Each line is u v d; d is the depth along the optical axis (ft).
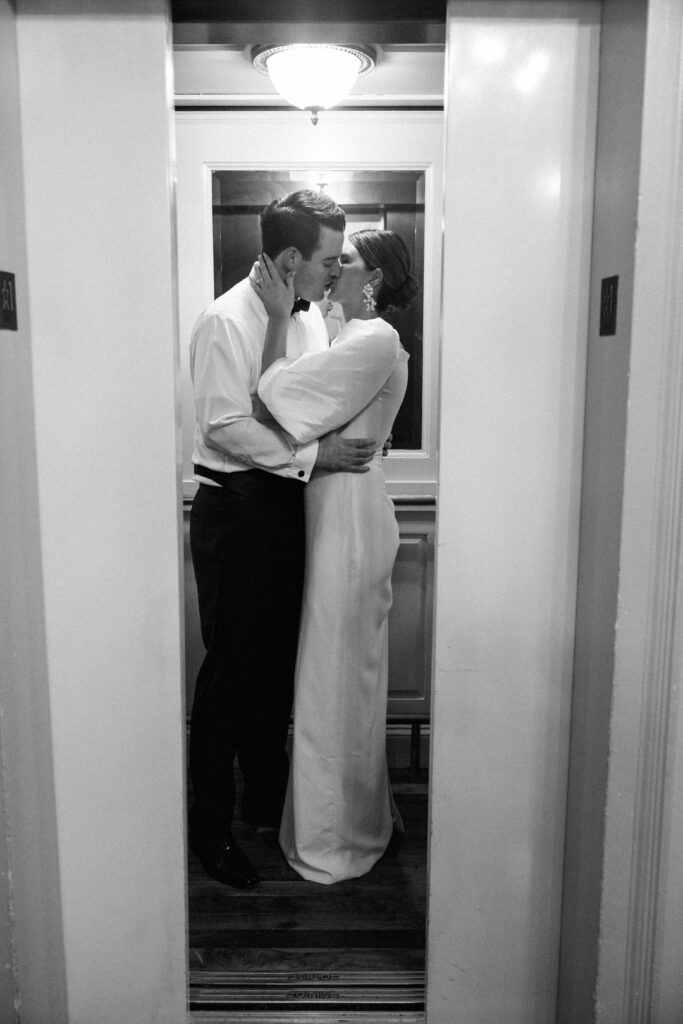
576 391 5.26
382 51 7.22
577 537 5.40
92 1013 5.85
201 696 7.51
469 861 5.70
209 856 7.57
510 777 5.62
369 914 7.13
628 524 4.82
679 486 4.79
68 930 5.74
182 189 8.92
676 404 4.72
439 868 5.69
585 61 4.97
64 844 5.65
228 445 7.05
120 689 5.49
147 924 5.72
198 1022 5.89
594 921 5.26
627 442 4.74
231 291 7.38
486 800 5.64
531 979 5.85
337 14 5.06
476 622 5.45
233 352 7.05
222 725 7.46
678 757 5.10
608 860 5.13
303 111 8.80
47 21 4.91
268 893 7.42
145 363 5.19
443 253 5.11
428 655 9.62
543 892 5.76
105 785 5.58
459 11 4.90
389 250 8.70
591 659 5.24
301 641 7.31
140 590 5.40
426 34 5.31
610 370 4.90
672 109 4.44
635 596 4.89
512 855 5.71
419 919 7.07
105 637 5.45
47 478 5.30
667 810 5.07
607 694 5.04
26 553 5.13
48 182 5.04
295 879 7.66
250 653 7.54
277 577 7.59
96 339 5.17
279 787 8.49
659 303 4.61
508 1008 5.89
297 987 6.21
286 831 7.89
